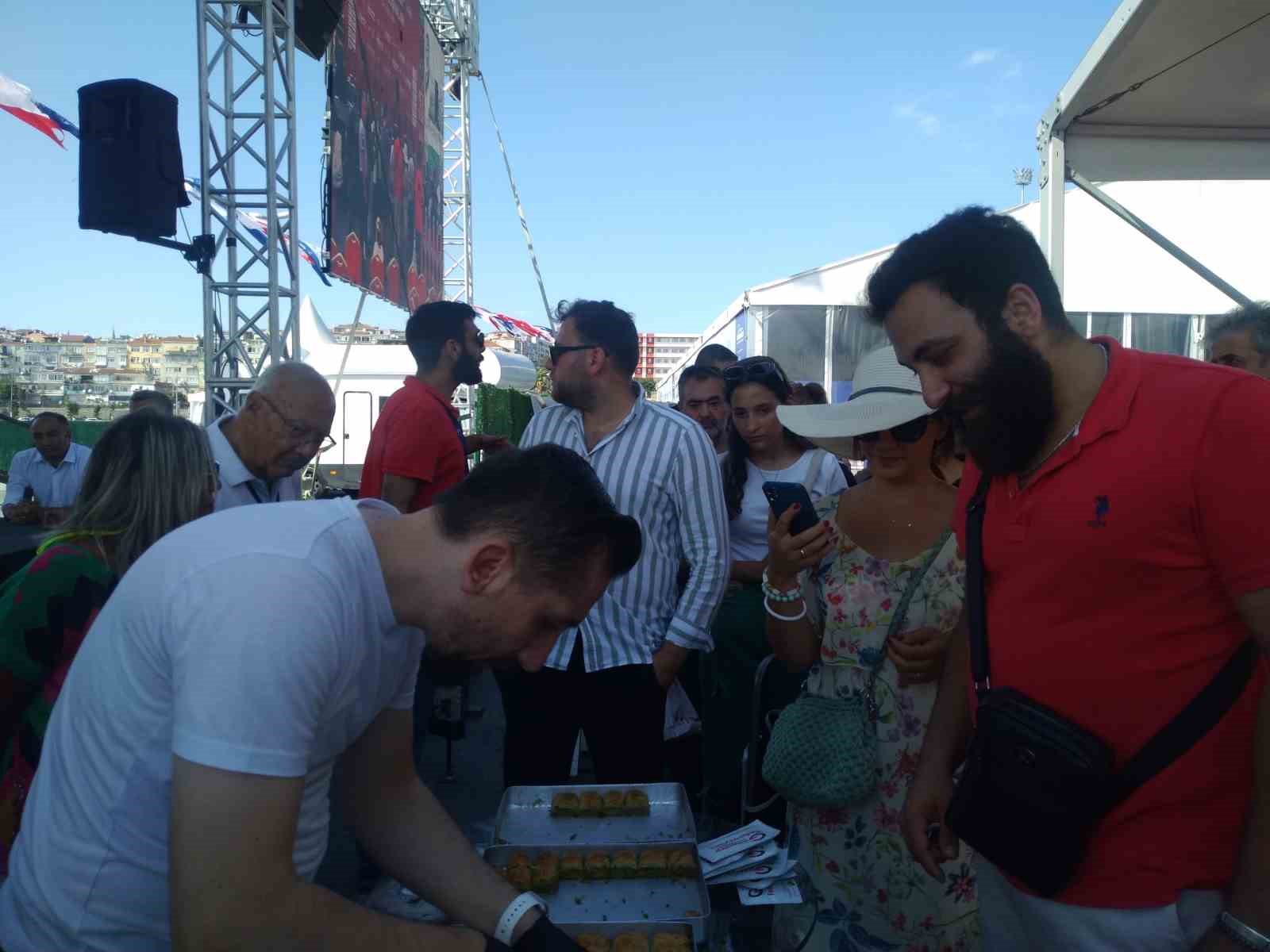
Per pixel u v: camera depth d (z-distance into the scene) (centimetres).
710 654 290
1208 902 117
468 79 1454
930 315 124
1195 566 113
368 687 110
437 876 129
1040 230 386
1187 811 117
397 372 1295
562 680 247
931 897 179
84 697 103
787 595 192
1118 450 116
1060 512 121
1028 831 123
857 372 206
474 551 102
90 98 452
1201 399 112
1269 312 266
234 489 264
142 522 167
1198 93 345
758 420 328
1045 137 378
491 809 377
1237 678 115
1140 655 117
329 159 684
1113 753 120
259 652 90
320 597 96
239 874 87
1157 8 286
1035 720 123
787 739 185
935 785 159
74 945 101
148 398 421
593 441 257
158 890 101
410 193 925
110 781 100
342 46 707
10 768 160
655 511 250
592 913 153
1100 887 122
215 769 87
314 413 261
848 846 187
